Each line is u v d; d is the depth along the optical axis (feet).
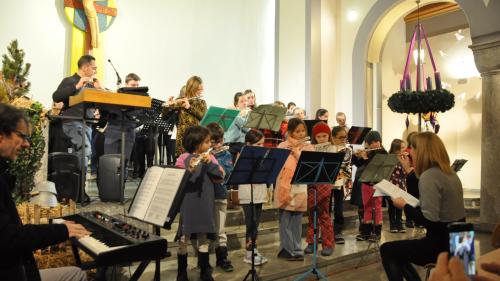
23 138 6.27
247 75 29.14
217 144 12.30
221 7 28.07
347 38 27.99
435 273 2.36
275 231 16.20
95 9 22.67
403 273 9.23
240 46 28.89
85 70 14.42
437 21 30.73
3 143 6.07
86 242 7.19
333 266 13.83
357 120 27.04
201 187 10.70
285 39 28.53
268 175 10.70
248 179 10.42
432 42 31.17
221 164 12.18
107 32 23.50
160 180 7.88
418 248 8.98
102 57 22.89
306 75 27.07
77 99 12.13
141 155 20.45
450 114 30.27
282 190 13.05
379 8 26.35
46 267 9.85
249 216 13.20
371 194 16.42
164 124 17.51
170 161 21.61
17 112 6.23
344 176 15.85
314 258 12.01
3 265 5.82
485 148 20.65
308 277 12.86
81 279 7.47
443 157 9.04
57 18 22.25
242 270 12.37
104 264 6.50
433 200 8.61
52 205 11.28
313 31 27.14
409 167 15.92
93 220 8.31
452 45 30.01
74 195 13.21
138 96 12.52
